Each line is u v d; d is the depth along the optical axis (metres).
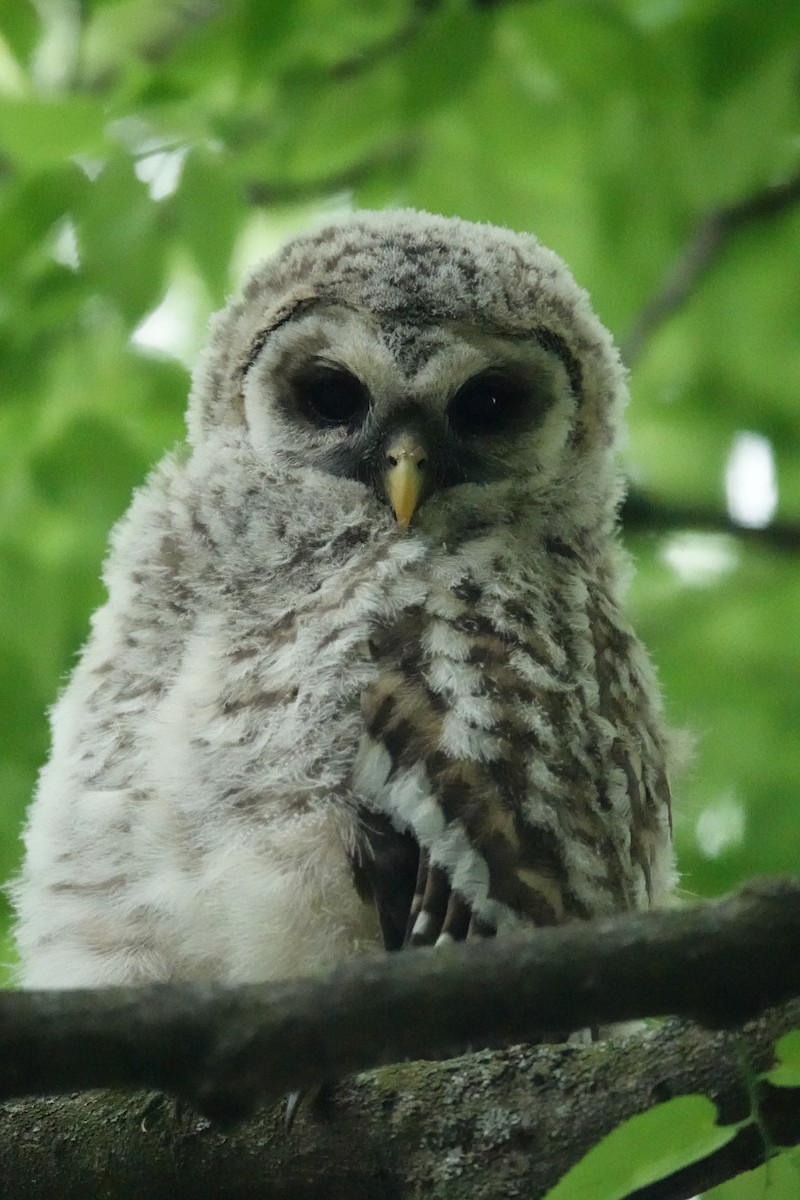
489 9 11.94
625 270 14.09
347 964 4.70
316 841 7.37
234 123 11.83
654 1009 4.66
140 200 11.13
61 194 11.25
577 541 9.24
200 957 7.44
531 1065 6.23
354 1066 4.67
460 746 7.50
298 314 9.25
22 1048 4.59
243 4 11.76
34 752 12.25
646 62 12.40
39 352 12.50
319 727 7.56
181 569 8.47
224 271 11.08
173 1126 6.52
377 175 13.79
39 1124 6.68
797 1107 5.67
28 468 12.34
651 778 8.46
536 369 9.20
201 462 9.07
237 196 11.22
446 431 8.98
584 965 4.61
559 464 9.21
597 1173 5.28
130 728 7.92
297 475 8.87
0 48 12.22
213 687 7.74
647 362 15.57
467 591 8.13
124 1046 4.61
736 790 13.21
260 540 8.53
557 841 7.53
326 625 7.86
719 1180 5.75
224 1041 4.60
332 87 12.05
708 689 13.75
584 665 8.19
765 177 13.74
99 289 11.22
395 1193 6.27
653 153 13.02
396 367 8.94
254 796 7.50
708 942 4.60
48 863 7.90
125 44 14.49
